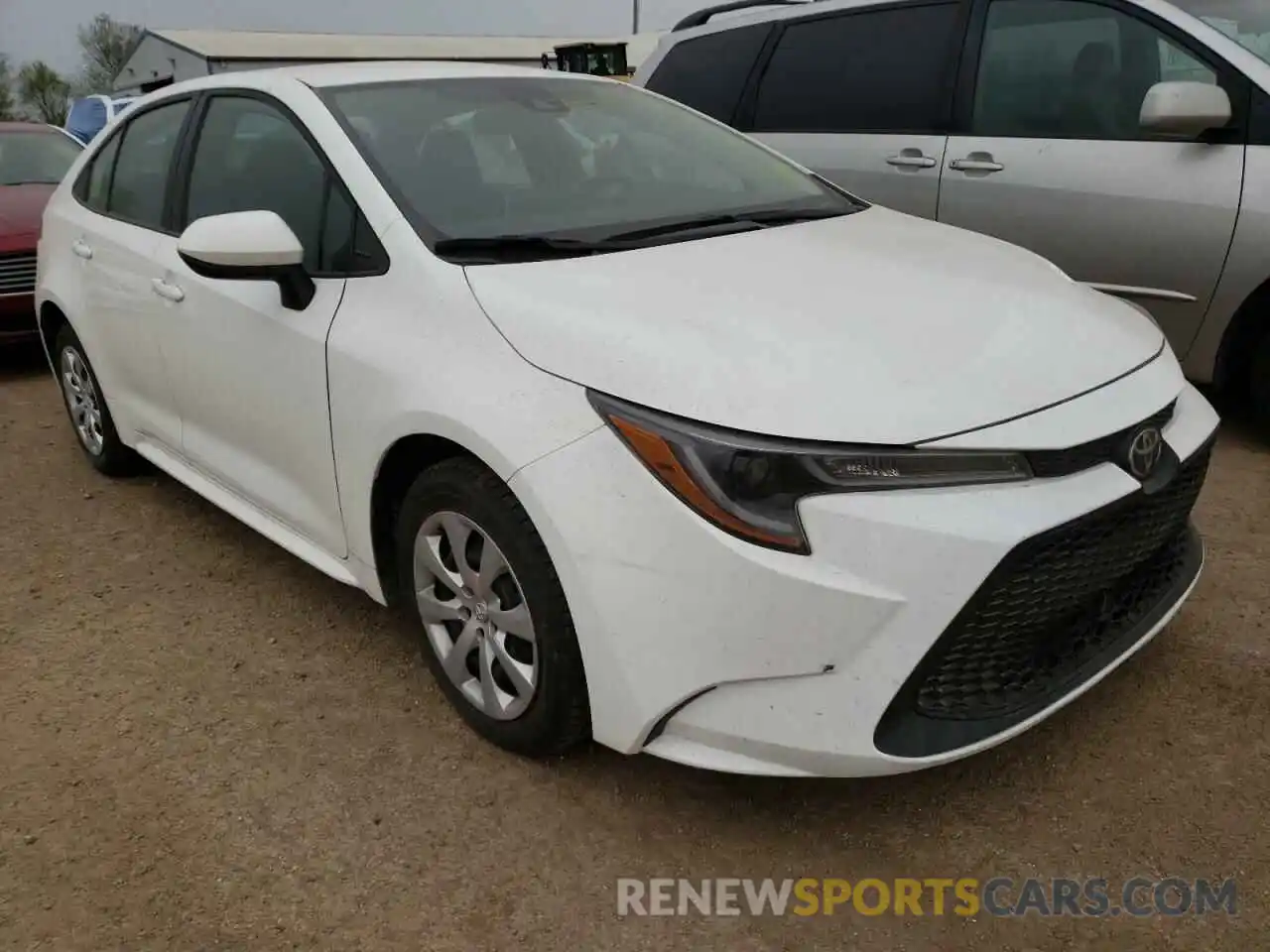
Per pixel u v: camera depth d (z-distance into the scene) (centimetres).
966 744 210
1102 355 234
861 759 204
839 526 197
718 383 208
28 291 628
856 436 199
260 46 3045
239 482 331
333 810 247
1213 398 479
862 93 501
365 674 301
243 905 221
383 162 282
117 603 346
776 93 536
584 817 242
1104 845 229
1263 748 255
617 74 1634
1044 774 250
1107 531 218
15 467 475
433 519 254
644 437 207
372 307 263
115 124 416
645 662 211
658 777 254
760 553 198
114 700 293
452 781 254
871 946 207
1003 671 218
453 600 260
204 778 259
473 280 249
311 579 358
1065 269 446
